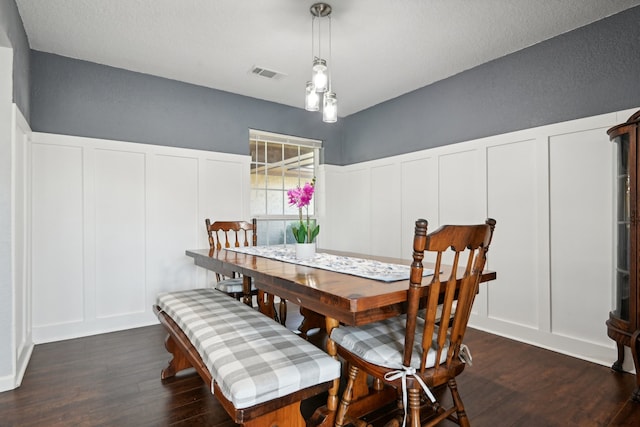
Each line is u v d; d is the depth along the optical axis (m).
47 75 2.73
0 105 1.94
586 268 2.37
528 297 2.67
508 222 2.79
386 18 2.29
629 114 2.18
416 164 3.54
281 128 4.00
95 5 2.14
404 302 1.37
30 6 2.14
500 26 2.39
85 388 1.92
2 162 1.94
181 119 3.34
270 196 4.00
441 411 1.59
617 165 2.08
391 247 3.81
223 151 3.58
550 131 2.55
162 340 2.71
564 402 1.79
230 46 2.67
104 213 2.95
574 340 2.41
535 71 2.64
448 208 3.24
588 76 2.37
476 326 3.00
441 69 3.09
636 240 1.89
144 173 3.13
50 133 2.73
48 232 2.71
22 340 2.21
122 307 3.02
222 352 1.33
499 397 1.84
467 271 1.30
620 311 2.01
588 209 2.36
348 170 4.42
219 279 2.94
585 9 2.20
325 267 1.77
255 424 1.21
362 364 1.37
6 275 1.93
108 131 2.98
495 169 2.88
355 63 2.96
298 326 2.96
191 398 1.82
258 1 2.11
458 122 3.16
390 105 3.84
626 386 1.95
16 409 1.72
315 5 2.15
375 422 1.65
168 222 3.25
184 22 2.34
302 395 1.23
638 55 2.16
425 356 1.26
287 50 2.74
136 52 2.76
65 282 2.78
